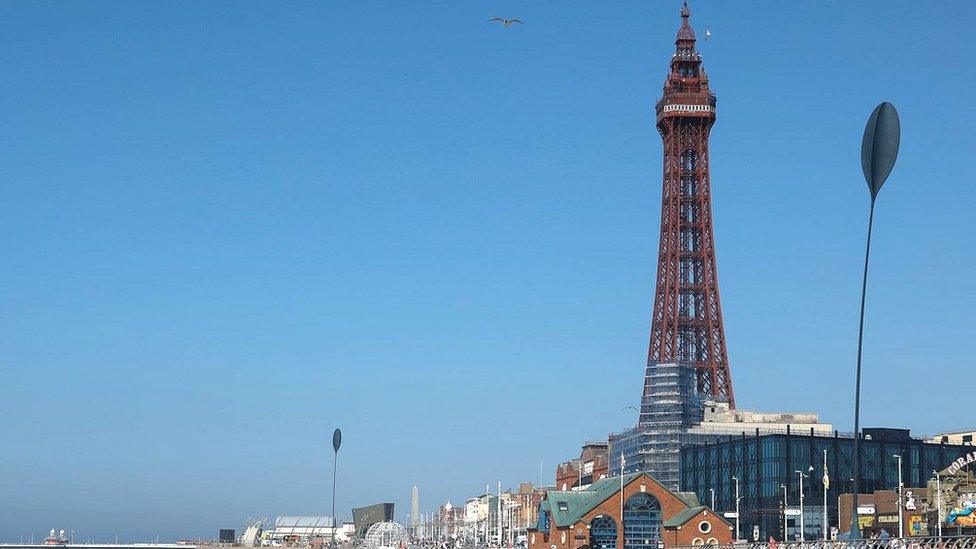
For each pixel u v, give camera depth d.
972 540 103.31
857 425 79.06
